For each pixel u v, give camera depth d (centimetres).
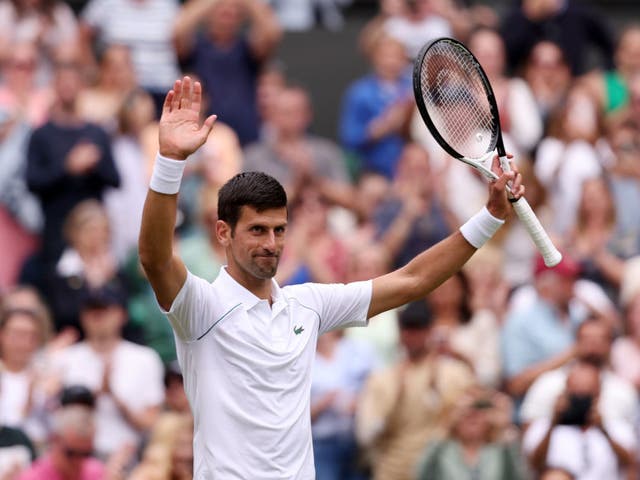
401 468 3628
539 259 3944
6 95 4662
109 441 3706
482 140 2248
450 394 3628
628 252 4416
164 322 4091
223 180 4534
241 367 2072
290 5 5772
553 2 5328
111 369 3741
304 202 4312
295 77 5597
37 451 3559
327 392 3712
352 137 5000
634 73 5222
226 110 4975
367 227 4475
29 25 5078
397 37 5119
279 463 2069
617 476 3566
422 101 2177
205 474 2083
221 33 5038
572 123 4756
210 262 4075
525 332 3903
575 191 4631
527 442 3594
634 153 4659
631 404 3662
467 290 3981
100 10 5175
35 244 4547
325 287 2178
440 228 4450
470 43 5003
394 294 2203
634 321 3916
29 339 3659
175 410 3506
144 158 4619
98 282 4131
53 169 4369
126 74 4738
